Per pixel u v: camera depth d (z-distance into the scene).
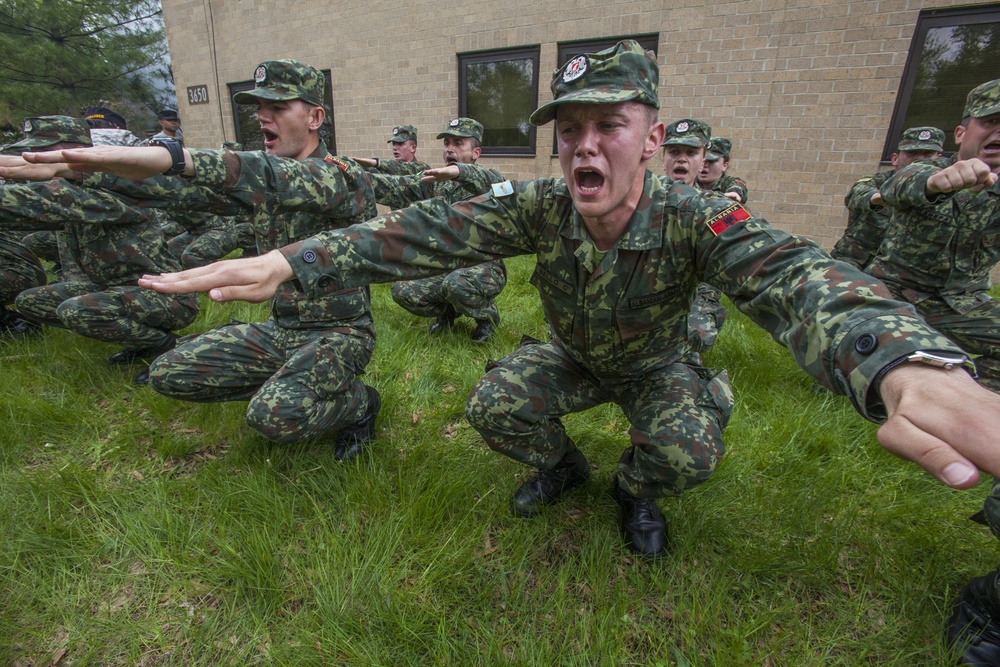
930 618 1.84
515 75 7.96
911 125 6.18
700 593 1.91
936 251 3.15
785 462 2.58
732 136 6.89
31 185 3.15
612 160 1.57
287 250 1.47
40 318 3.73
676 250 1.69
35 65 13.88
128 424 2.88
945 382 0.82
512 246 1.85
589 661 1.67
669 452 1.87
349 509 2.23
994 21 5.57
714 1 6.57
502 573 1.95
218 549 2.08
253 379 2.71
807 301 1.14
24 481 2.35
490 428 2.08
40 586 1.92
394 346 3.92
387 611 1.77
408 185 3.33
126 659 1.70
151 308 3.47
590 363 2.08
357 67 9.15
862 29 6.04
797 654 1.72
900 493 2.46
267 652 1.70
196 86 10.91
